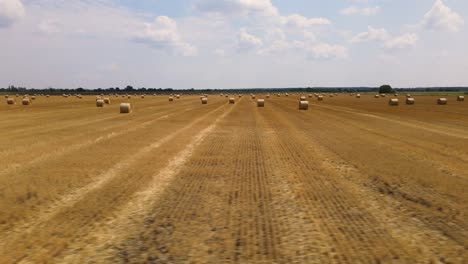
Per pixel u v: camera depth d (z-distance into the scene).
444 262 6.98
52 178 12.70
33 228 8.52
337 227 8.62
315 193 11.23
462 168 14.39
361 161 15.66
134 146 18.94
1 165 14.55
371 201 10.49
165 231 8.38
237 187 11.83
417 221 9.01
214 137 22.41
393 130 26.39
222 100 80.56
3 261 6.96
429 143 20.38
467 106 54.94
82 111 44.03
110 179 12.67
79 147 18.56
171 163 15.20
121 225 8.70
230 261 6.98
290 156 16.73
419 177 13.02
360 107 53.91
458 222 8.95
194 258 7.10
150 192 11.28
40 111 44.31
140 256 7.18
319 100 79.12
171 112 42.41
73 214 9.40
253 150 18.20
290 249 7.48
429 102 67.25
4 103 64.25
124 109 41.69
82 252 7.35
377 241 7.87
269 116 38.28
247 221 8.97
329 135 23.70
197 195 11.02
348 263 6.93
